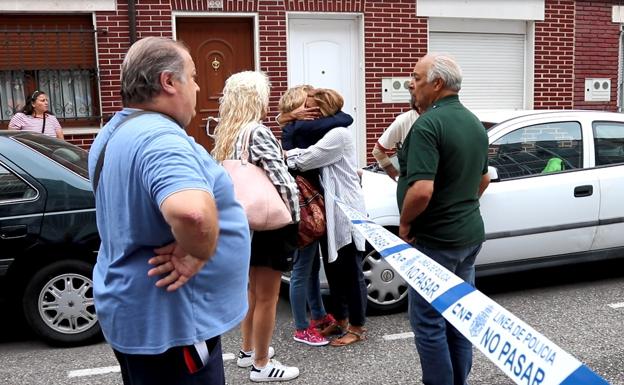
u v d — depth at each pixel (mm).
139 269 1952
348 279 4215
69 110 8008
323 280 4703
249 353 3908
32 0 7590
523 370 1868
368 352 4133
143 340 1961
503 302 5086
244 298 2166
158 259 1937
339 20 8672
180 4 7949
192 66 2104
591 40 9789
